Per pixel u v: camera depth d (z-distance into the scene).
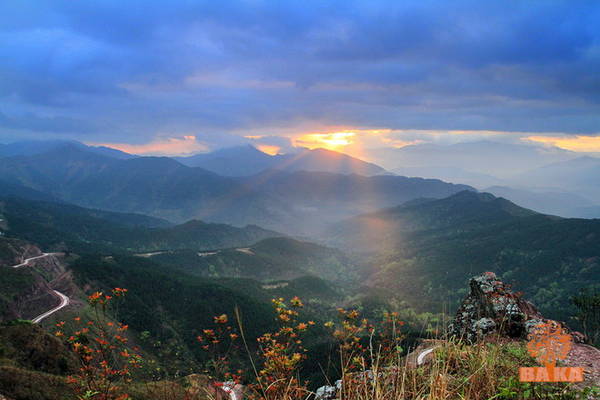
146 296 116.25
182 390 3.79
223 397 3.75
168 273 161.62
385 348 4.44
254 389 3.85
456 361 4.55
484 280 10.34
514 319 8.32
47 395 17.25
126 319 96.62
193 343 99.62
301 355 4.09
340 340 4.48
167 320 108.94
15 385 16.86
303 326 4.37
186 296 122.12
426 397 3.68
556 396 3.94
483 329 8.36
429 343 5.02
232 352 4.20
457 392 3.92
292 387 3.85
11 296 74.38
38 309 77.12
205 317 113.06
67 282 105.12
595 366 6.14
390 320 4.87
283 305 4.41
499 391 3.97
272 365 3.87
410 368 4.20
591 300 26.56
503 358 4.88
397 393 3.61
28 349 29.12
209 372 4.06
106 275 117.88
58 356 30.34
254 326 109.12
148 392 3.89
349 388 3.84
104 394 3.90
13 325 31.06
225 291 127.31
